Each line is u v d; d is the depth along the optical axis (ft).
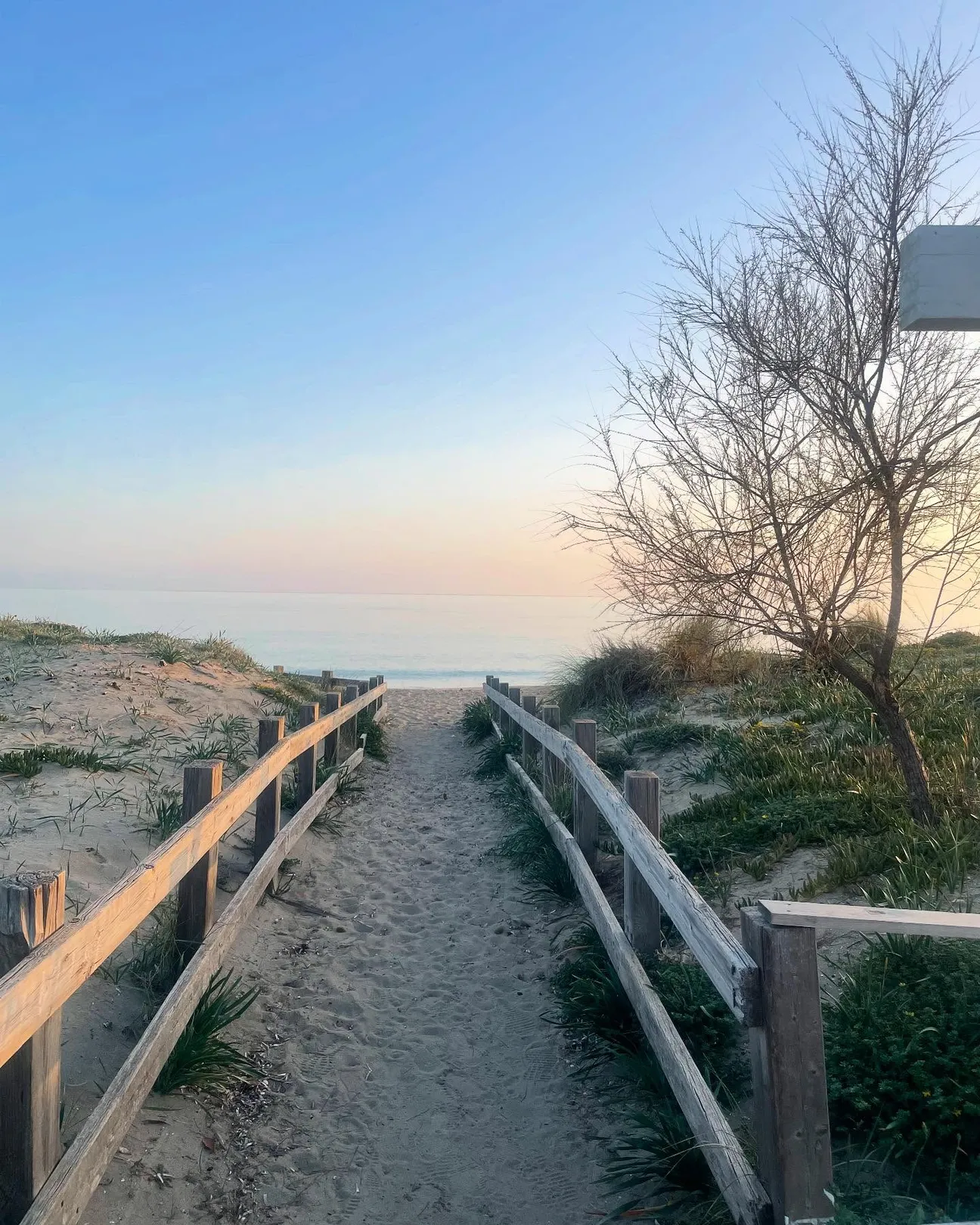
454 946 18.70
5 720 26.43
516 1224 10.64
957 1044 10.09
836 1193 7.91
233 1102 12.78
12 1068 8.29
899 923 7.81
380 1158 11.90
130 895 10.30
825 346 16.89
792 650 21.47
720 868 18.17
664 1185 10.61
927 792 17.19
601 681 38.75
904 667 31.27
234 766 25.81
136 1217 10.18
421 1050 14.62
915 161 15.98
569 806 23.06
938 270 9.70
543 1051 14.46
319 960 17.90
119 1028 13.00
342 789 30.14
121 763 23.63
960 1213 8.59
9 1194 8.25
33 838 17.72
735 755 24.88
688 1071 10.23
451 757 40.04
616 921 15.03
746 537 17.90
